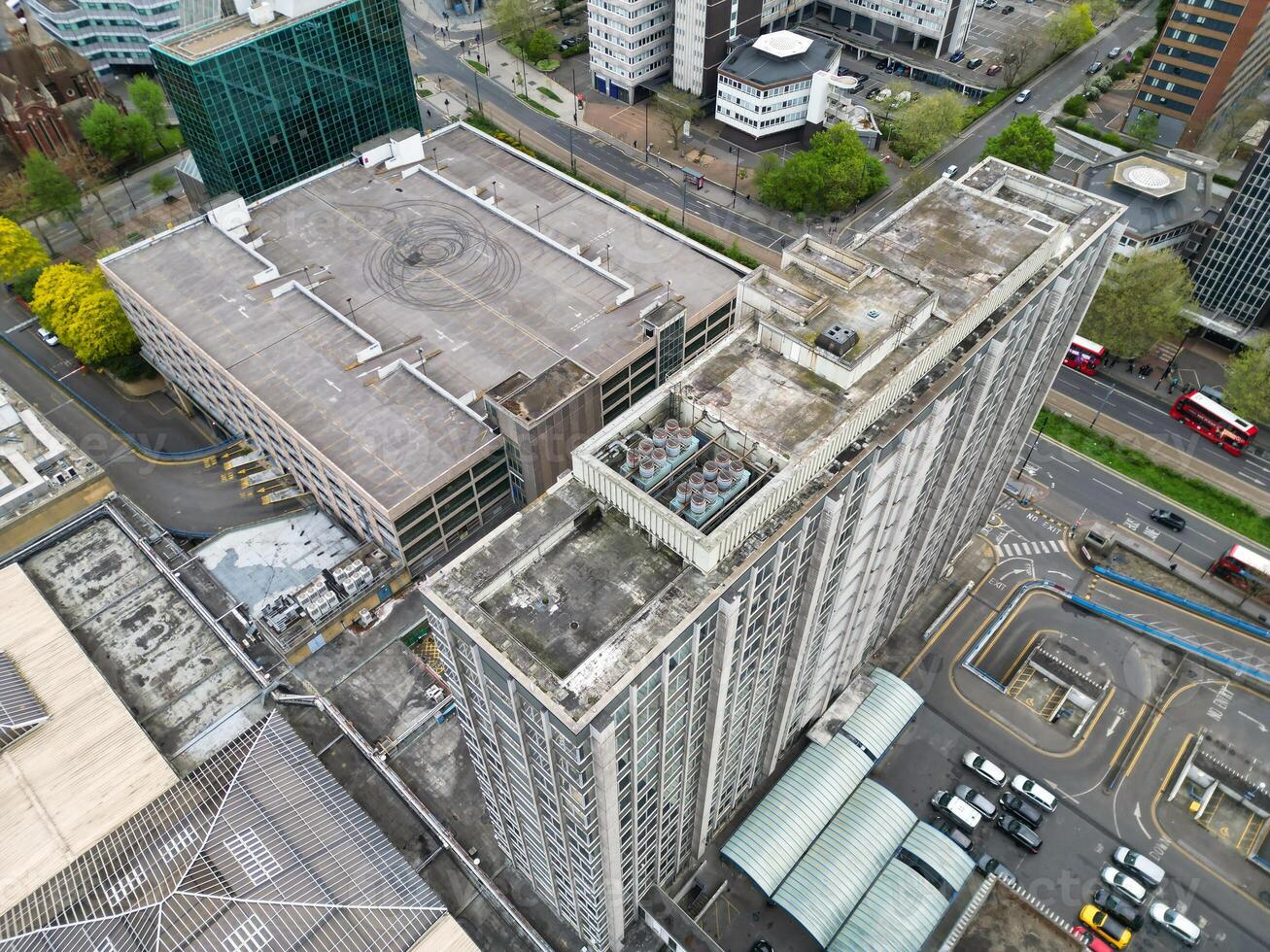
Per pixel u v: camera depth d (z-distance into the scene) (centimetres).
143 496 15200
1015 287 9106
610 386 14238
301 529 14150
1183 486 15475
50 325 17175
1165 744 12288
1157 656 13238
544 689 6347
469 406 13738
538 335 14850
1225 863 11269
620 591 7050
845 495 7906
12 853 9856
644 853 9138
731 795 10712
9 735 10731
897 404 8238
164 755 11181
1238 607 13725
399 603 13388
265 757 10544
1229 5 19675
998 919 9788
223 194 17212
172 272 15938
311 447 13062
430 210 17475
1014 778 11850
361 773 11219
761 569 7344
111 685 11800
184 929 8944
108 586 12800
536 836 8700
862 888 10425
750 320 8662
